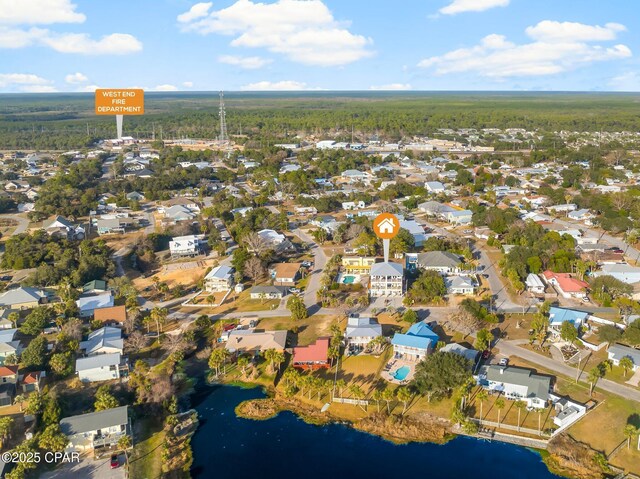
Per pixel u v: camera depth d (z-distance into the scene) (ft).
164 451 289.94
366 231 625.41
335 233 634.02
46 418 301.84
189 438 306.96
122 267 565.53
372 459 288.10
